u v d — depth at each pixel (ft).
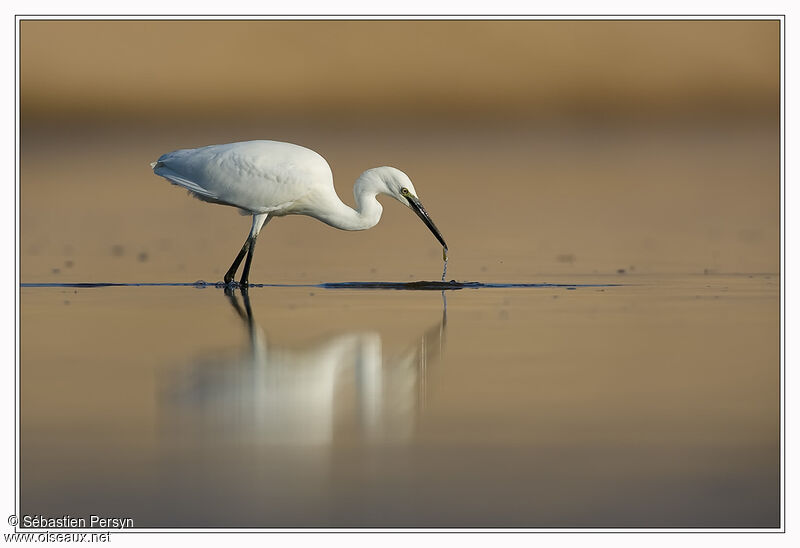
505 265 67.77
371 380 37.50
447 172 119.44
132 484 27.94
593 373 38.34
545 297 55.88
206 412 33.76
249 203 60.85
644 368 39.04
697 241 76.48
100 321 48.83
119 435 31.58
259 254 73.51
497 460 29.50
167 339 44.60
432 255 72.28
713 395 35.45
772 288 58.39
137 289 59.26
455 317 49.75
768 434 31.45
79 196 101.14
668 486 27.86
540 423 32.55
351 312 51.37
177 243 77.56
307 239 80.33
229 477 28.45
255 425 32.48
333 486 27.71
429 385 36.76
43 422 32.73
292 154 61.26
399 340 44.16
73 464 29.35
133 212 92.12
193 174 61.41
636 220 86.63
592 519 26.00
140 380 37.42
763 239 77.10
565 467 29.07
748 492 27.53
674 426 32.24
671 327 46.98
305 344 43.39
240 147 61.36
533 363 39.96
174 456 29.81
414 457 29.76
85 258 70.54
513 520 26.00
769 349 42.19
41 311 51.65
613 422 32.63
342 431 31.83
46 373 38.45
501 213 91.71
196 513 26.27
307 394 35.78
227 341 44.04
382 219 89.97
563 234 80.38
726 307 52.29
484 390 36.09
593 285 59.98
